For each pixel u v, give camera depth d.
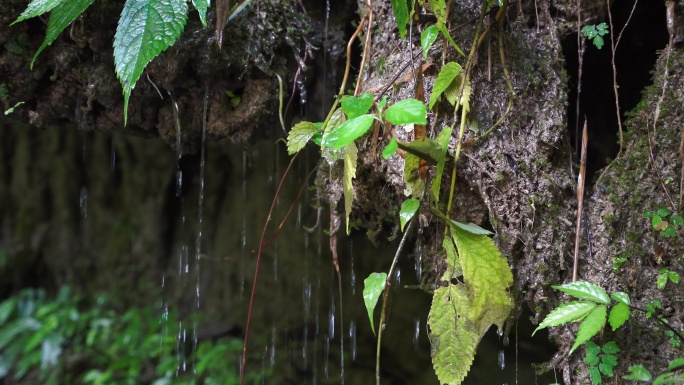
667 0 1.52
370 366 4.01
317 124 1.53
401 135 1.50
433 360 1.41
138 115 1.99
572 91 1.76
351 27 2.02
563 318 1.25
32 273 5.14
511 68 1.51
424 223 1.52
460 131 1.41
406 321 3.80
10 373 4.55
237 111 1.94
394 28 1.61
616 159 1.53
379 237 1.83
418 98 1.48
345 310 4.09
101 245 5.13
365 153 1.59
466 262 1.34
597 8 1.59
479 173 1.46
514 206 1.45
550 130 1.49
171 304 4.91
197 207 4.75
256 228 4.46
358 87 1.60
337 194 1.67
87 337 4.70
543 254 1.46
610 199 1.49
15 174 5.00
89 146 4.86
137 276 5.04
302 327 4.34
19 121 2.06
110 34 1.80
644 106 1.51
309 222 4.09
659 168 1.46
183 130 2.03
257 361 4.45
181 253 4.93
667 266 1.42
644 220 1.45
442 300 1.40
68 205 5.11
